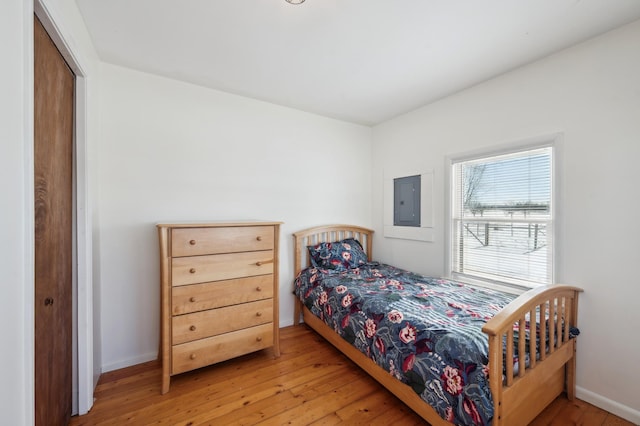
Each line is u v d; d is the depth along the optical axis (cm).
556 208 202
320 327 273
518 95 225
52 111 137
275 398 189
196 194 257
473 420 128
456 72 233
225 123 272
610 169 178
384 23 172
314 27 177
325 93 276
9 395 86
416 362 159
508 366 134
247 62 220
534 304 151
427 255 304
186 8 160
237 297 223
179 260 199
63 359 152
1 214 83
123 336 227
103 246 218
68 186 160
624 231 173
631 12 161
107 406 180
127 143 227
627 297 172
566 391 190
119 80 224
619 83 174
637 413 166
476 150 255
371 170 379
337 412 176
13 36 88
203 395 192
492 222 249
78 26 159
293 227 316
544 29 177
